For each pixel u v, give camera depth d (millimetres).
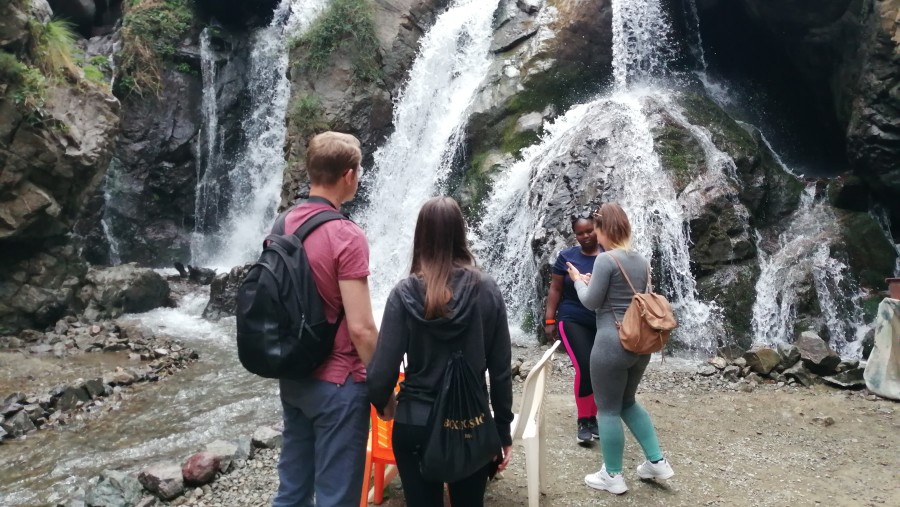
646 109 9812
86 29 17047
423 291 2645
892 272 8773
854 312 8305
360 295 2707
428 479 2627
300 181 13266
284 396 2898
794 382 6605
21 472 5402
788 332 8000
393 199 12969
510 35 12547
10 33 9125
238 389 7547
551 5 12461
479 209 10938
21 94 9055
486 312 2693
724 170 9172
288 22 15953
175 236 16031
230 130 16688
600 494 4180
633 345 3711
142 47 15695
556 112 11477
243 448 5203
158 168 15789
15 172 9164
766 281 8398
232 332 10203
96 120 10203
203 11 16734
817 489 4371
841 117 10109
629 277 3854
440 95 13219
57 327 9812
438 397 2607
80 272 10656
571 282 4742
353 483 2770
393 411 2865
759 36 12250
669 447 5027
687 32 12906
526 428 3816
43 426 6445
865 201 9469
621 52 11922
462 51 13281
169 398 7250
